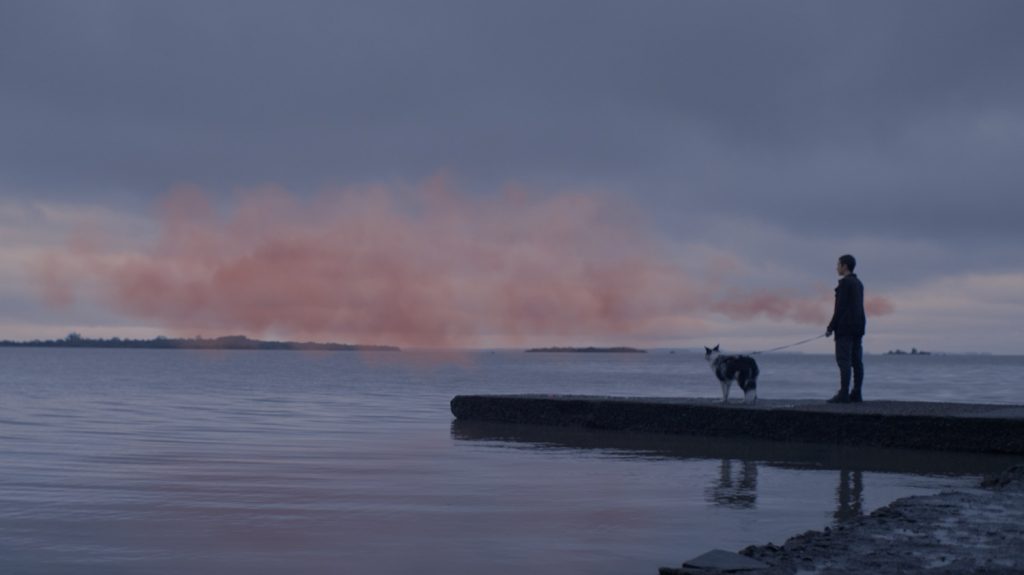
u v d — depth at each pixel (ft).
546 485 37.29
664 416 58.54
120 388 122.72
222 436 56.29
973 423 48.65
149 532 27.86
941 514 27.35
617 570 23.79
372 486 36.68
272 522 29.48
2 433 57.21
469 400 68.54
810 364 470.39
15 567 23.73
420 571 23.63
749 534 28.09
